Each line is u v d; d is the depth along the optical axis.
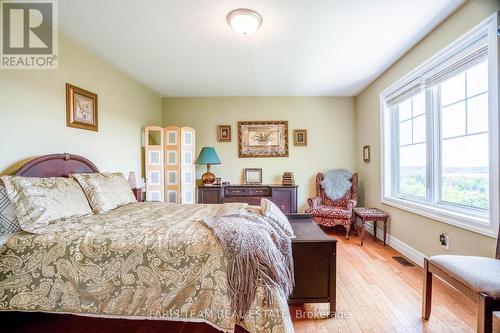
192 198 3.91
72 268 1.31
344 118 4.32
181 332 1.52
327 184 3.97
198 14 1.98
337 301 1.83
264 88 3.93
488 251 1.72
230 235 1.36
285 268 1.43
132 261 1.30
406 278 2.19
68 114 2.28
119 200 2.29
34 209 1.49
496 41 1.64
